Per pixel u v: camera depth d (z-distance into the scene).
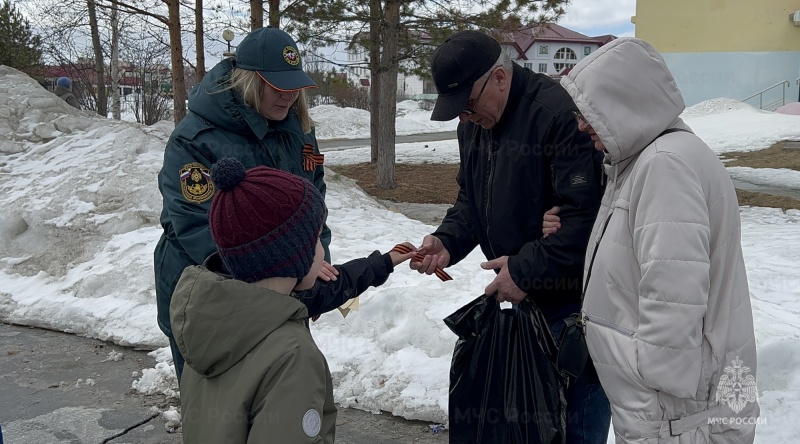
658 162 1.99
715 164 2.04
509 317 2.64
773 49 27.22
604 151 2.20
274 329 1.72
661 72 2.09
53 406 4.02
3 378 4.43
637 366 2.04
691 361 1.93
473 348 2.67
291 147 2.85
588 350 2.24
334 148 25.38
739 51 27.47
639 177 2.03
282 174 1.80
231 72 2.68
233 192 1.74
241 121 2.64
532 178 2.57
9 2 17.83
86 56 21.20
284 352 1.67
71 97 12.36
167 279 2.76
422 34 13.95
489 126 2.66
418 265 2.94
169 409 3.97
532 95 2.56
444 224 3.04
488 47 2.52
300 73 2.63
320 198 1.85
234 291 1.71
